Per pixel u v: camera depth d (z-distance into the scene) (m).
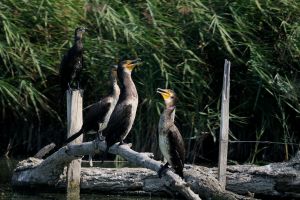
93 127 13.01
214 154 16.83
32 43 16.73
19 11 16.72
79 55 14.38
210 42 16.64
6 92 16.34
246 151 16.73
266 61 16.36
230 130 16.72
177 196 13.66
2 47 16.20
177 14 16.81
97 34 16.77
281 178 13.59
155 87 16.23
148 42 16.34
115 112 12.12
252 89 16.55
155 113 16.08
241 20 16.59
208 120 16.17
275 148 16.55
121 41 16.69
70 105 13.61
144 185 13.80
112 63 16.30
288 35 16.61
